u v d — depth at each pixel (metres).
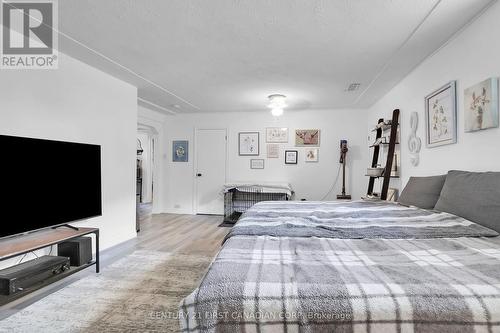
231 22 2.12
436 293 0.80
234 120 5.69
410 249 1.23
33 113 2.39
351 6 1.90
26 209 2.15
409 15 2.00
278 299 0.80
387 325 0.75
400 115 3.54
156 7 1.91
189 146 5.87
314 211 2.21
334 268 0.99
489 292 0.79
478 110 1.98
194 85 3.77
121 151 3.54
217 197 5.77
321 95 4.25
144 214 5.89
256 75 3.35
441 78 2.52
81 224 2.94
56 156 2.42
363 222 1.79
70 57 2.76
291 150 5.46
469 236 1.43
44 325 1.76
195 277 2.54
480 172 1.85
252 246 1.29
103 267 2.78
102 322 1.80
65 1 1.84
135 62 2.93
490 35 1.88
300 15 2.02
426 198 2.28
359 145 5.23
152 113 5.49
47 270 2.08
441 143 2.50
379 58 2.80
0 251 1.88
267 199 5.25
